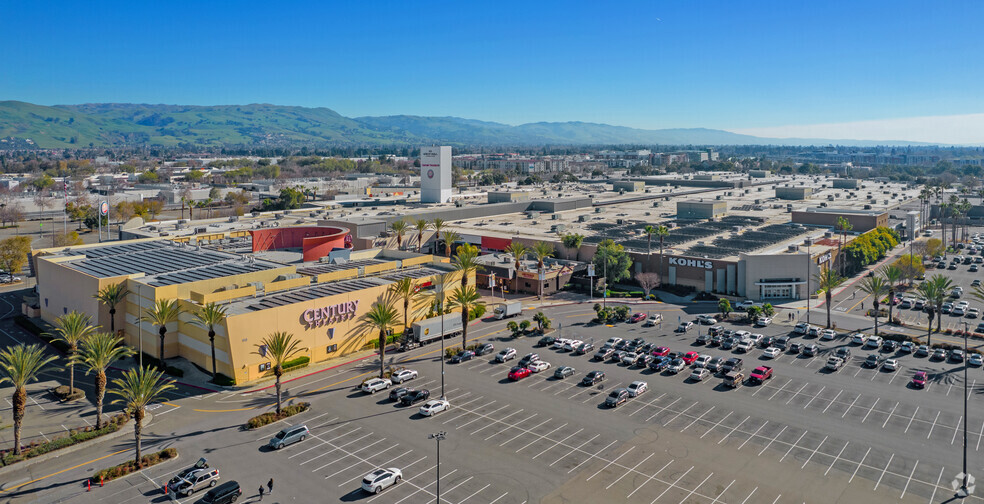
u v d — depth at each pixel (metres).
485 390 93.25
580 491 65.00
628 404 87.88
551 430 79.50
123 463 71.06
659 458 72.00
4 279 173.50
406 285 117.06
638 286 166.00
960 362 104.31
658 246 177.38
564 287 161.88
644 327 127.69
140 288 108.12
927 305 117.44
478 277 167.25
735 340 115.88
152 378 76.56
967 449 73.88
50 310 127.56
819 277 139.00
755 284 150.25
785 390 92.88
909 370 100.94
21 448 74.50
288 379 98.19
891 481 66.81
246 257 139.25
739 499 63.50
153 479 68.00
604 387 94.44
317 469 69.81
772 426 80.38
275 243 161.50
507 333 123.25
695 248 174.00
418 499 63.59
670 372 100.25
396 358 108.50
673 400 89.31
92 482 67.06
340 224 193.12
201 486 65.50
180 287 107.12
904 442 75.75
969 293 155.75
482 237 193.62
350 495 64.38
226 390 93.44
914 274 172.38
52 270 125.69
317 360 106.50
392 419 83.00
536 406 87.19
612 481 66.94
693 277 158.25
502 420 82.56
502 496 64.06
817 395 90.88
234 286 114.25
